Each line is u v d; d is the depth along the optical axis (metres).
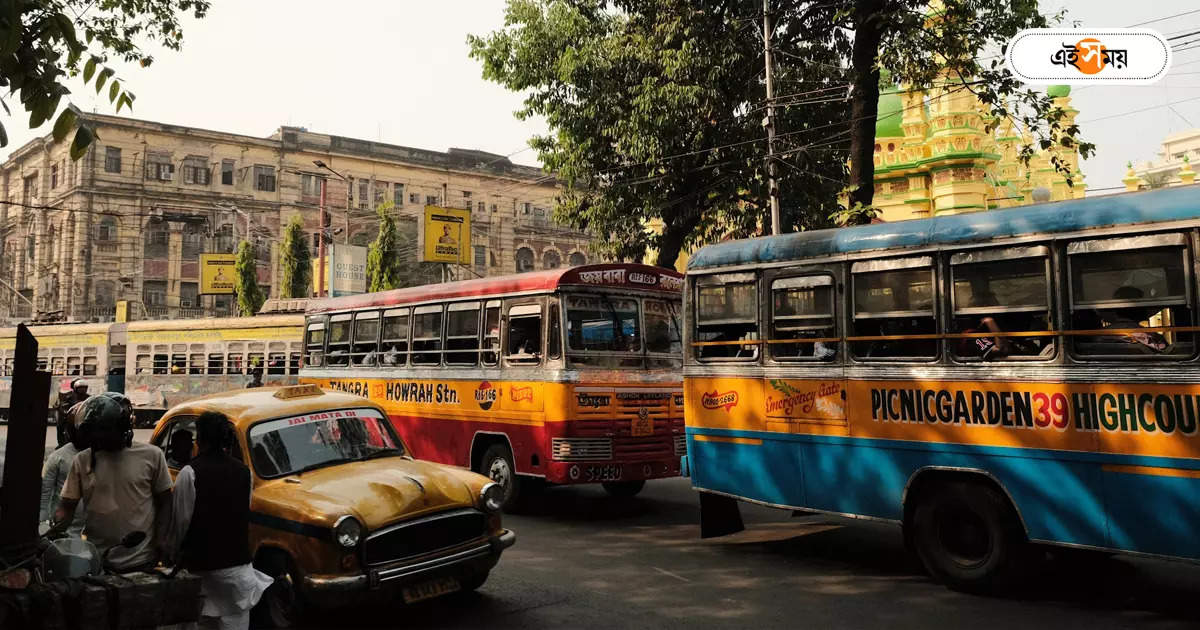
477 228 67.44
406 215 63.03
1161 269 5.57
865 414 7.07
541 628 5.96
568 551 8.50
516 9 19.36
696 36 17.02
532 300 10.55
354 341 13.82
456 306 11.83
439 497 6.00
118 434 4.73
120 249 55.94
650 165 18.23
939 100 23.38
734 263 8.20
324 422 6.75
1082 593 6.56
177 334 25.52
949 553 6.69
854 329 7.20
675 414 10.84
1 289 64.81
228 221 58.91
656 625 6.00
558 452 9.91
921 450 6.68
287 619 5.71
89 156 55.19
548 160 19.97
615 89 18.23
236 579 4.81
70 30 4.11
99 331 27.55
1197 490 5.29
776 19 17.12
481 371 11.19
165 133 57.56
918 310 6.80
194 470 4.78
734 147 17.81
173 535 4.70
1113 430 5.69
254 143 60.22
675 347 11.06
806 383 7.50
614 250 20.30
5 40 3.60
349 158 63.12
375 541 5.57
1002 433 6.24
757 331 7.95
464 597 6.73
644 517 10.50
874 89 14.16
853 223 13.45
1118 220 5.78
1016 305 6.25
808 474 7.45
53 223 57.84
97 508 4.66
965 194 22.84
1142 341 5.62
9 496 3.90
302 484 6.04
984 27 13.89
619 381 10.38
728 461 8.16
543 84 19.08
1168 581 6.86
